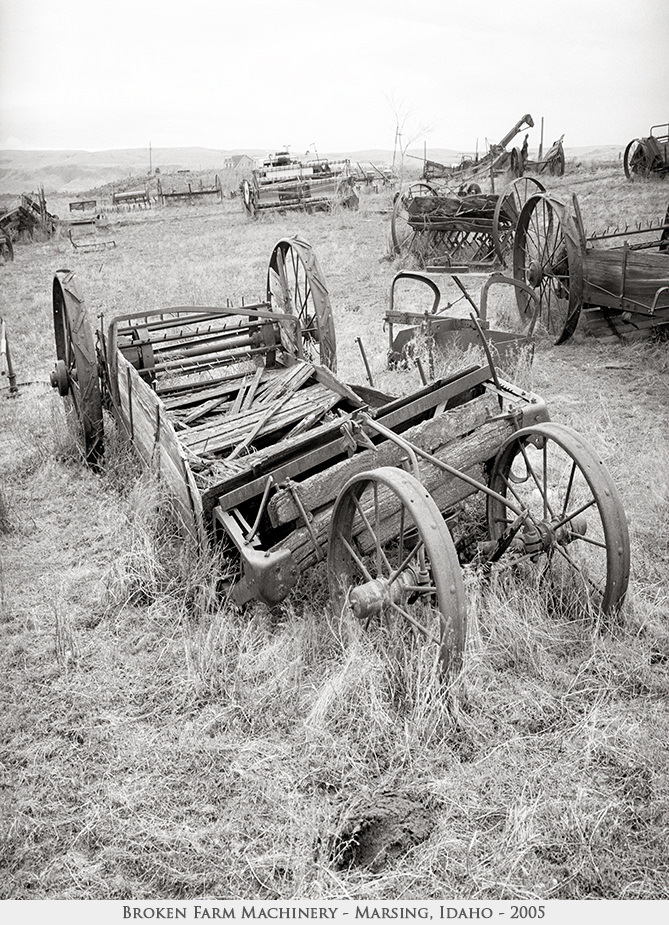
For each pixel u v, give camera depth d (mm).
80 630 3932
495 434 3979
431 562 2973
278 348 6473
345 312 10547
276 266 7512
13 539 4891
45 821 2799
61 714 3338
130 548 4473
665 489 4836
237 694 3373
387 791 2820
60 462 5977
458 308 9938
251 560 3455
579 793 2738
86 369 5582
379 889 2486
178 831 2723
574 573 3820
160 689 3461
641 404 6504
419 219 13570
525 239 9164
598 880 2498
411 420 4109
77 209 30531
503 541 3902
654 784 2805
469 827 2674
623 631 3529
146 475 4980
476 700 3176
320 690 3285
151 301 11711
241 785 2910
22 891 2564
